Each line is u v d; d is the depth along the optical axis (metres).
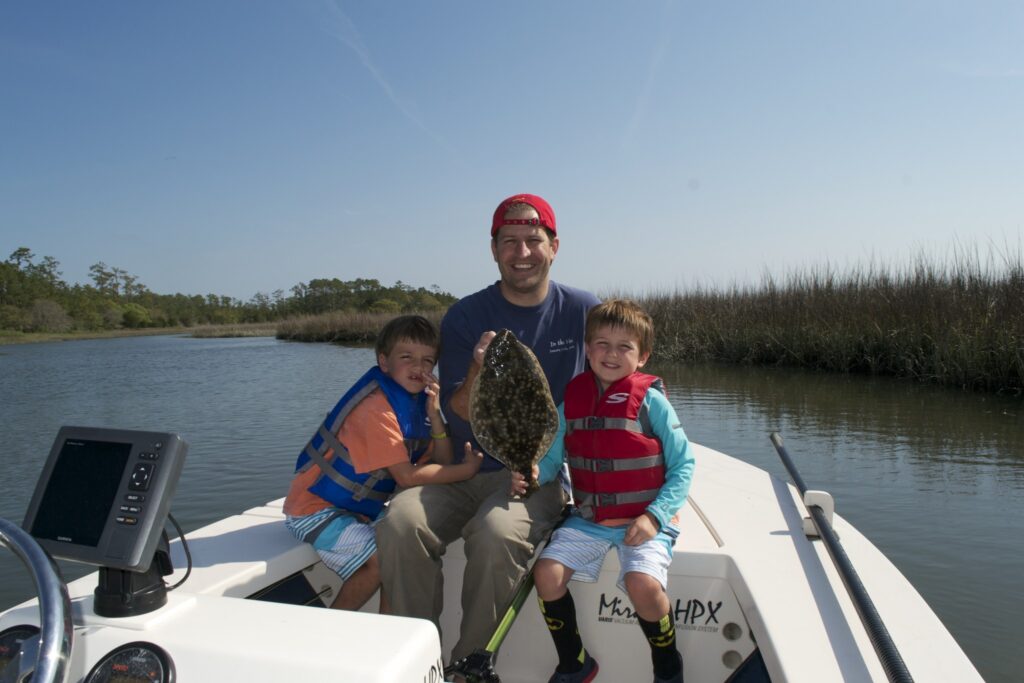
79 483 1.69
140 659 1.50
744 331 19.23
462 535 2.86
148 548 1.57
